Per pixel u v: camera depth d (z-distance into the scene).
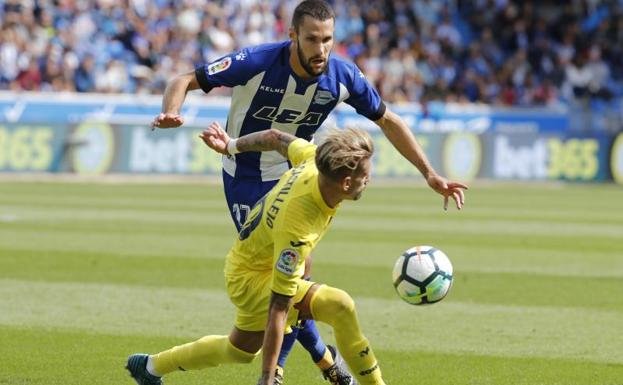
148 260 38.91
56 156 83.50
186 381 21.66
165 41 97.62
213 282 34.03
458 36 113.94
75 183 80.38
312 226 16.88
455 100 105.31
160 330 26.47
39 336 25.53
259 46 20.94
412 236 49.41
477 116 99.50
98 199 66.50
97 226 50.50
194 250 42.06
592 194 83.19
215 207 62.72
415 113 98.12
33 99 86.56
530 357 24.08
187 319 27.94
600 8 117.81
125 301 30.45
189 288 32.81
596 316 29.33
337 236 48.94
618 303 31.45
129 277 34.81
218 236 47.31
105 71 92.50
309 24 19.64
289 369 22.83
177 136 87.06
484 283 35.09
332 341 25.70
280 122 21.44
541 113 100.81
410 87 103.50
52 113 87.19
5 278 34.22
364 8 109.88
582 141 95.75
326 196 16.80
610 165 95.88
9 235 46.06
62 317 27.95
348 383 20.47
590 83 110.38
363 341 17.75
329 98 21.09
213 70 20.69
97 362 22.92
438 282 19.23
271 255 17.69
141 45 95.81
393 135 21.66
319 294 17.61
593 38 114.38
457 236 49.84
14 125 82.19
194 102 88.75
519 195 80.62
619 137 96.06
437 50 109.69
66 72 90.69
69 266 37.03
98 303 30.08
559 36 115.38
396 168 92.81
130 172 85.69
